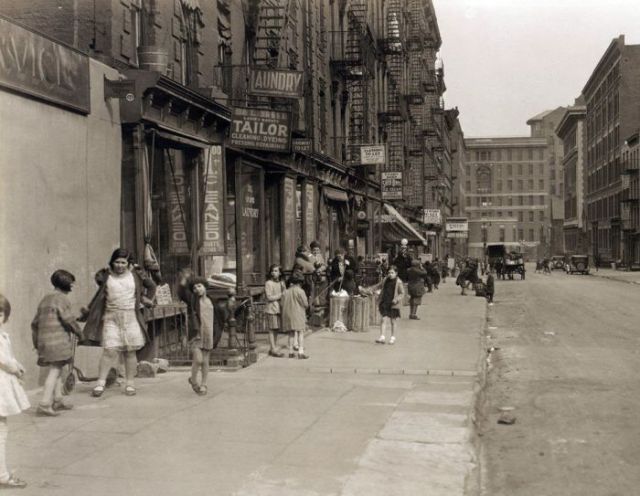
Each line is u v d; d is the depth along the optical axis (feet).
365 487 20.52
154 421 28.22
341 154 106.32
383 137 144.46
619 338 59.88
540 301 105.70
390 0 157.58
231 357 41.96
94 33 39.86
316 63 92.22
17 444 24.79
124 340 32.71
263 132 57.93
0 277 30.50
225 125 54.44
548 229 504.43
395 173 125.08
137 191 40.83
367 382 37.27
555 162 513.86
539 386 38.32
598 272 242.99
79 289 36.14
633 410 32.27
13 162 31.37
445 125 299.58
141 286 34.06
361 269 88.94
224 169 54.60
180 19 50.62
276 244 75.20
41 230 33.24
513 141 507.30
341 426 27.58
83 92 36.63
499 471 23.48
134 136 40.93
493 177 510.58
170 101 44.70
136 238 40.83
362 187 119.14
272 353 46.37
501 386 38.70
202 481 20.86
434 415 29.48
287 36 78.84
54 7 38.75
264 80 59.88
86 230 36.99
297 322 45.34
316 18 92.84
